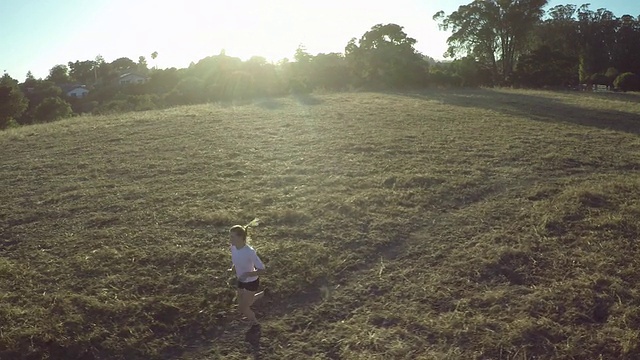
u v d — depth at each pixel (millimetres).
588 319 5262
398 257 6848
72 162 12211
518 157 11977
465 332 5090
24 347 4953
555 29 59000
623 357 4645
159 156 12500
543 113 19594
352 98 24609
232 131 15570
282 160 11844
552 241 7047
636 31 59281
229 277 6242
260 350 5027
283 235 7461
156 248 6973
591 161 11664
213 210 8422
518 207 8508
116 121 18438
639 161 11758
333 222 7887
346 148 12867
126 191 9617
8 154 13500
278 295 5926
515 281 6125
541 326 5102
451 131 15227
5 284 6113
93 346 5031
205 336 5277
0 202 9250
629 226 7473
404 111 19531
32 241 7434
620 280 5883
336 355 4895
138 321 5387
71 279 6227
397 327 5242
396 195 9039
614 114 19734
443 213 8375
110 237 7449
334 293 6004
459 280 6148
